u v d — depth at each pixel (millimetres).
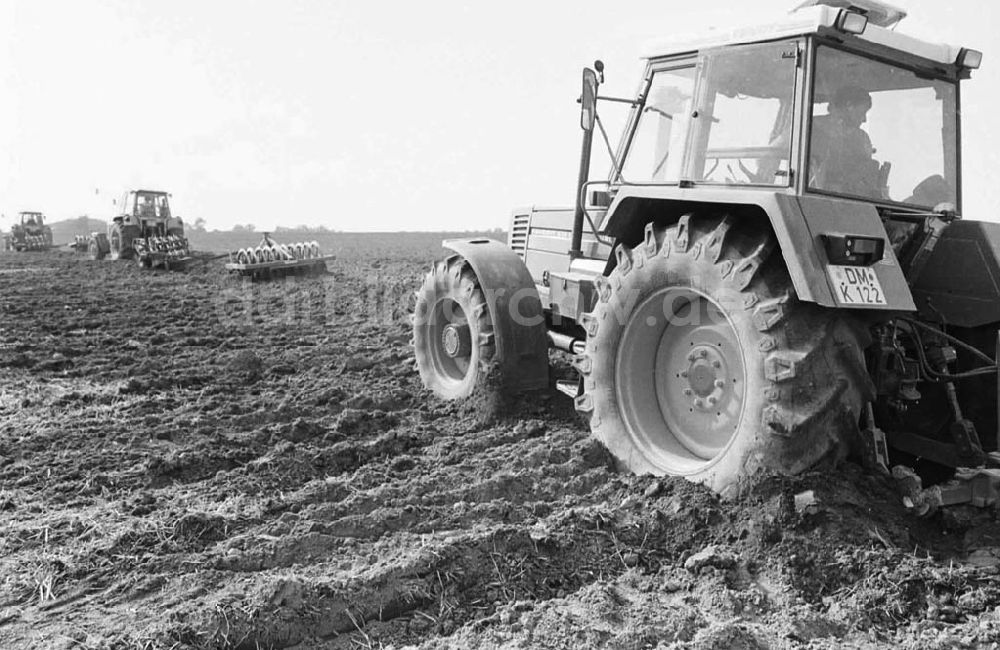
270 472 4555
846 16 3619
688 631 2854
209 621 2834
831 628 2920
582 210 5434
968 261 4004
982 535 3523
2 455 4891
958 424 3859
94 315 11891
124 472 4543
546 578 3287
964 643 2773
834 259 3436
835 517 3383
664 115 4684
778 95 3898
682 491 3783
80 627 2850
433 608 3070
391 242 48656
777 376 3449
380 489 4184
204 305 13227
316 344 9219
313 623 2920
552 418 5410
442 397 6145
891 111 4156
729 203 3760
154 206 25781
